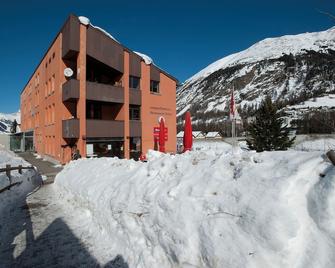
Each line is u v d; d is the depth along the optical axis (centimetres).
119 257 471
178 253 360
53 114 2595
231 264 292
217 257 309
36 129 3578
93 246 540
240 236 300
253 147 2545
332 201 259
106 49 2409
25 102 4878
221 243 312
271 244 271
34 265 489
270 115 2530
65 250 538
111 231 540
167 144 3022
